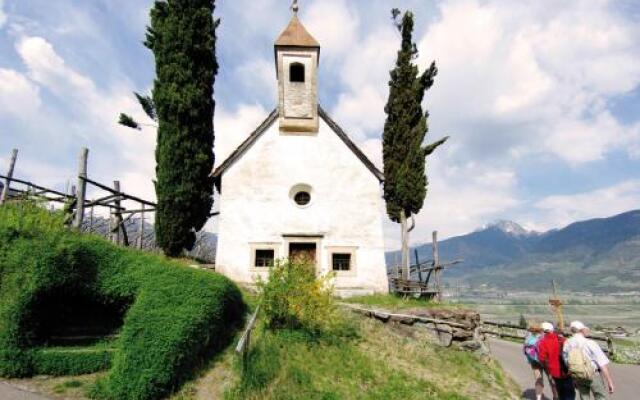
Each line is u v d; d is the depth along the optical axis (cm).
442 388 1136
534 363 1041
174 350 862
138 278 998
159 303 930
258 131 1794
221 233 1694
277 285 1219
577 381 893
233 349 1030
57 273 933
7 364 848
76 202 1353
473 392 1162
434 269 1884
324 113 1844
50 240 961
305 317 1202
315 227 1733
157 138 1733
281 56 1889
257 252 1712
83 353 898
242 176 1753
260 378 895
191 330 909
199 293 992
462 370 1330
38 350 885
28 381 839
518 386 1298
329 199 1762
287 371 963
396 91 1995
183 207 1656
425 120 1945
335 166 1797
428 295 1812
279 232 1714
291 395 887
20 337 878
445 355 1407
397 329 1448
